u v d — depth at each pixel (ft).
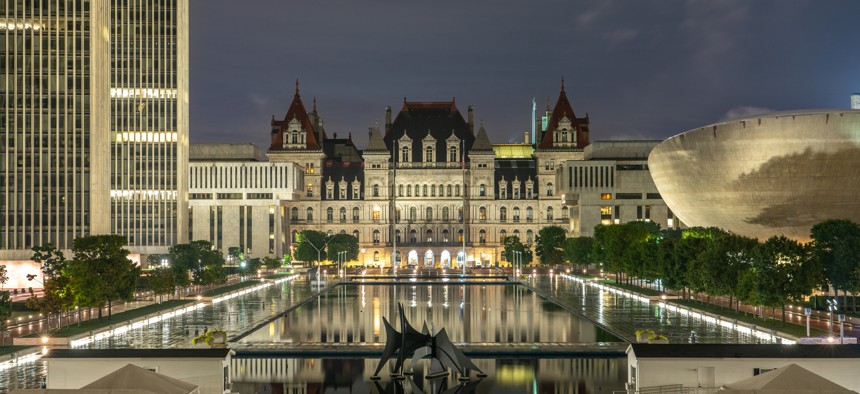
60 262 476.54
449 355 272.51
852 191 565.12
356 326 394.11
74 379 232.12
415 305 504.02
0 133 605.31
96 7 611.88
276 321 416.26
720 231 529.45
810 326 357.61
